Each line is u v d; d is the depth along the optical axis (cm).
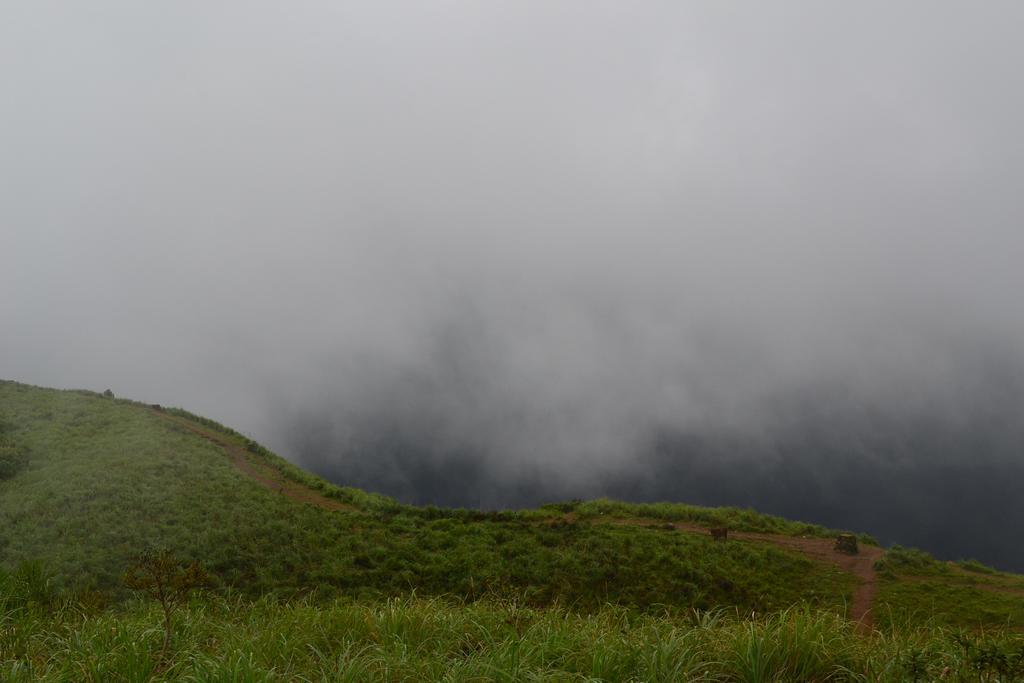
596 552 2464
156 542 2284
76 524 2362
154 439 3709
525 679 645
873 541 2692
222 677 639
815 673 681
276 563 2316
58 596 1414
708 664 677
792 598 2102
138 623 923
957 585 2131
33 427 3672
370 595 2158
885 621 1870
